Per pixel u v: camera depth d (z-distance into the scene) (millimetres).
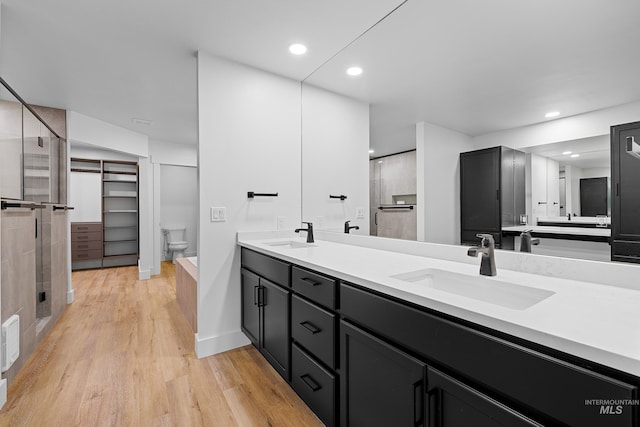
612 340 606
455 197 1602
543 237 1242
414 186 1842
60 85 2742
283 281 1711
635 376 531
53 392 1697
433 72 1718
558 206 1191
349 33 1909
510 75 1376
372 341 1083
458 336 805
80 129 3557
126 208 5672
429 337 882
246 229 2352
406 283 1059
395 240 1942
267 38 1975
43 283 2670
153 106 3312
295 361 1581
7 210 1815
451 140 1633
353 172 2275
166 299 3521
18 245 1953
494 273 1218
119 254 5582
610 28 1068
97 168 5387
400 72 1910
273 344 1811
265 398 1658
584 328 670
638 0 1008
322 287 1370
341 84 2314
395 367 992
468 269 1354
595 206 1088
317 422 1471
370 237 2133
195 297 2477
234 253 2303
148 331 2568
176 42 2027
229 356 2152
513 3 1368
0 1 1607
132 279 4543
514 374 689
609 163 1051
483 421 745
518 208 1333
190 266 3066
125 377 1857
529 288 1052
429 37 1715
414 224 1828
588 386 578
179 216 6172
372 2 1626
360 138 2205
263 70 2414
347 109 2289
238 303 2316
